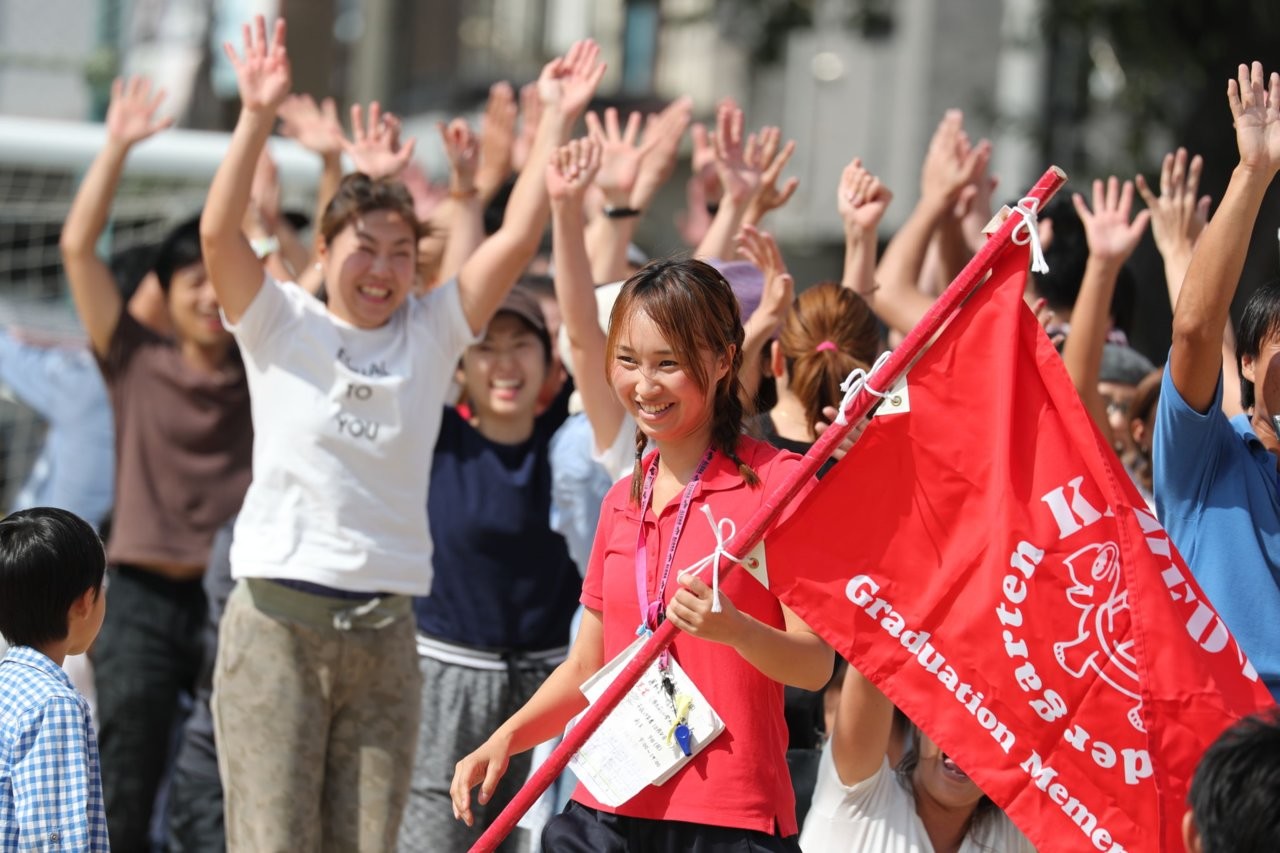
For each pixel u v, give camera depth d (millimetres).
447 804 18547
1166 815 11805
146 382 21859
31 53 36281
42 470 25016
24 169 29234
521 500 18797
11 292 29609
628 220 21000
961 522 12203
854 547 12281
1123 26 38906
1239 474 13680
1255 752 9508
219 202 16297
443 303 17047
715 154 20656
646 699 12398
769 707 12484
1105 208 18016
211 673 20500
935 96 58750
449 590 18781
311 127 22766
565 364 19500
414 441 16641
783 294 16000
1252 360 13727
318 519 16250
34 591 13297
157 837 22906
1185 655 11867
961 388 12273
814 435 16125
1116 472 12039
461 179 20938
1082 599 11992
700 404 12414
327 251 16750
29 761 12727
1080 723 11945
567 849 12484
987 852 13570
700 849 12227
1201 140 38625
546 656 18969
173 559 21688
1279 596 13531
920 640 12156
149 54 43719
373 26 58750
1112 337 20906
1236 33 38250
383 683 16531
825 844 13641
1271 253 36781
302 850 16078
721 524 12367
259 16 16891
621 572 12695
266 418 16453
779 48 51688
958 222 21484
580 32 72000
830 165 62625
